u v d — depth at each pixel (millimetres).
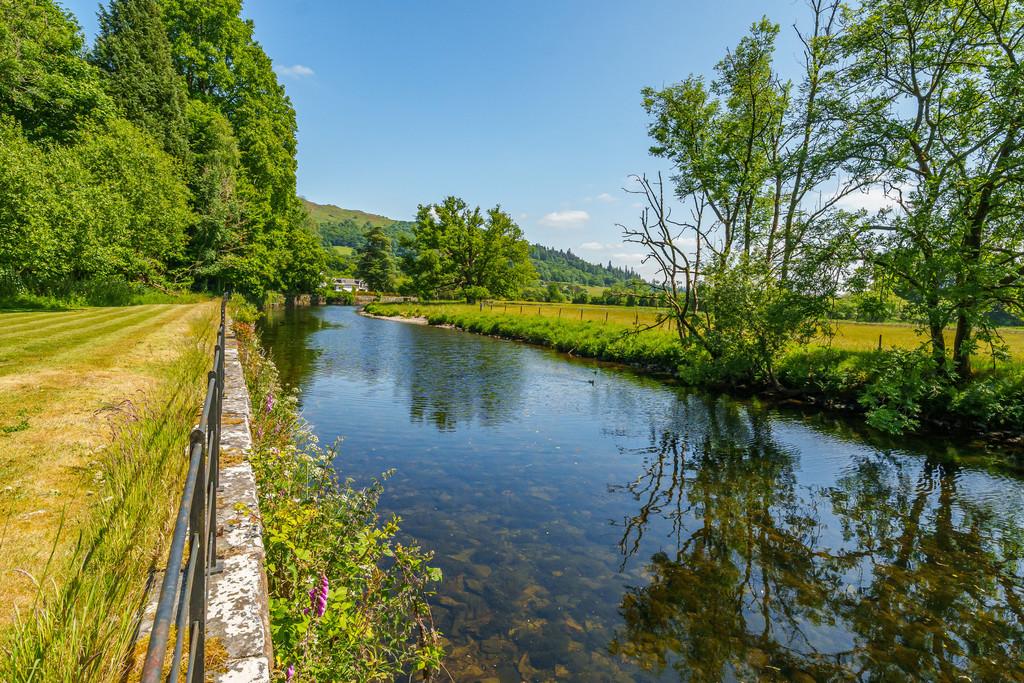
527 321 35812
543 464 9922
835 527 7480
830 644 4914
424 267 72938
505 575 5836
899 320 13633
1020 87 11609
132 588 2723
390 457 9914
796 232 15570
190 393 7609
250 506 3869
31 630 2197
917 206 12945
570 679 4227
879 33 15328
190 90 41438
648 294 20703
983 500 8516
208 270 37188
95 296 23906
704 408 14930
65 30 27000
